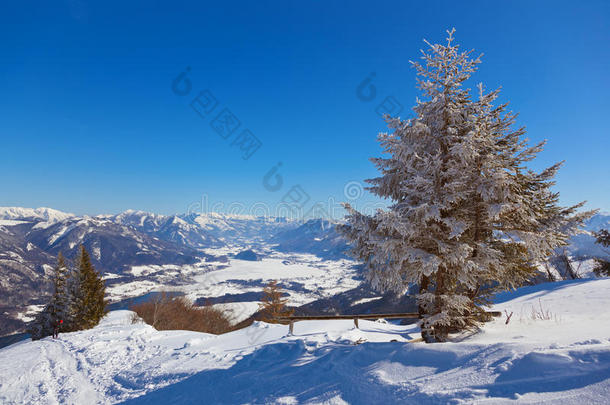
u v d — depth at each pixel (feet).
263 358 27.86
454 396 13.08
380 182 30.89
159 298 97.30
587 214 26.86
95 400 25.45
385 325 44.19
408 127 28.09
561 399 10.66
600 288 44.42
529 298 51.75
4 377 33.65
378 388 16.49
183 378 26.30
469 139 24.08
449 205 25.43
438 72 28.02
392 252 25.64
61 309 110.83
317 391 18.08
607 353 12.30
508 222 28.43
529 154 28.17
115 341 47.75
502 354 15.51
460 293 29.53
